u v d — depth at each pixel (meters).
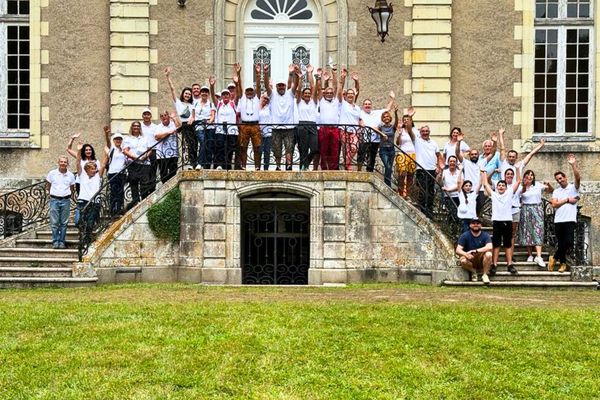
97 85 19.34
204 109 16.70
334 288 14.94
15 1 19.80
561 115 19.81
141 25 19.30
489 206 17.45
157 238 16.25
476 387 9.71
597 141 19.48
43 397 9.24
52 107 19.36
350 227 16.22
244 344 10.68
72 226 17.64
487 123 19.45
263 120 16.52
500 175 17.03
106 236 15.91
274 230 16.91
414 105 19.36
